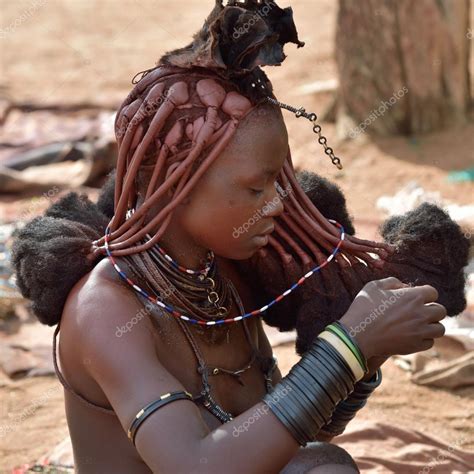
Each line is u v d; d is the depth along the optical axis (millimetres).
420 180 20078
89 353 6191
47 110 25688
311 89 25625
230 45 6062
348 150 21875
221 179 6137
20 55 32188
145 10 37469
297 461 6504
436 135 22234
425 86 22172
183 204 6285
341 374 6086
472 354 12453
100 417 6672
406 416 11789
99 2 39031
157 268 6520
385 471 9914
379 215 18281
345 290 6992
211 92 6066
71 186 19953
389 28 21953
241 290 7344
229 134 6055
